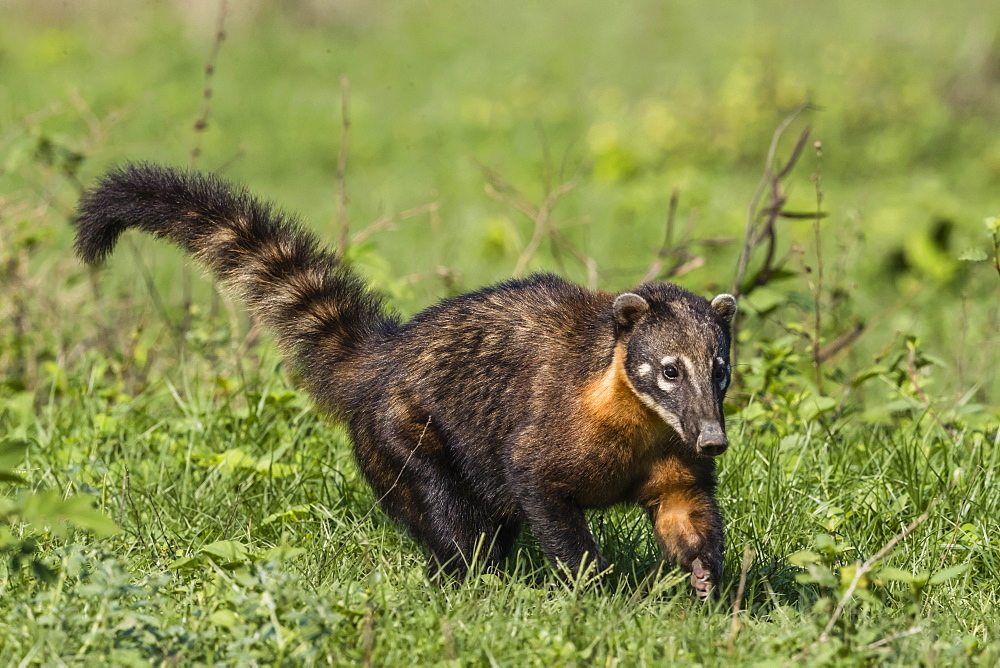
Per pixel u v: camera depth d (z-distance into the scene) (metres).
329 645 6.64
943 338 15.73
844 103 27.19
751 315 12.62
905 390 11.82
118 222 9.82
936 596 8.05
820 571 6.88
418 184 24.55
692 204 21.22
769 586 8.12
